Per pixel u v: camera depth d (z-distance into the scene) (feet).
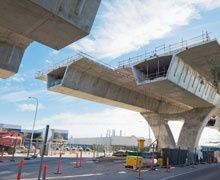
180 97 153.58
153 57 126.62
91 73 149.89
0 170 70.64
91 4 48.60
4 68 97.86
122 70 144.36
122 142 362.33
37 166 85.25
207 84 153.48
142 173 82.43
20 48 101.35
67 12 45.70
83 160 130.41
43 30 49.62
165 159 114.01
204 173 89.25
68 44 54.75
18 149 159.33
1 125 273.54
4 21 47.98
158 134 202.28
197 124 181.68
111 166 103.30
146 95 187.11
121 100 171.83
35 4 42.42
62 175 66.59
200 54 118.01
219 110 212.23
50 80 158.71
